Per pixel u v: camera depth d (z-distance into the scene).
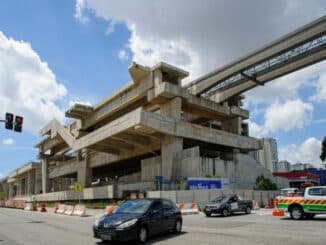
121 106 60.38
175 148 50.12
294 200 20.28
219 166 52.38
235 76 54.41
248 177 58.25
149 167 55.03
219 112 59.69
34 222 22.88
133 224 11.71
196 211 32.72
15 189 137.75
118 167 77.94
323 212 19.17
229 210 26.41
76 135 74.69
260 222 19.22
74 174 84.38
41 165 102.62
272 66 51.22
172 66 52.53
